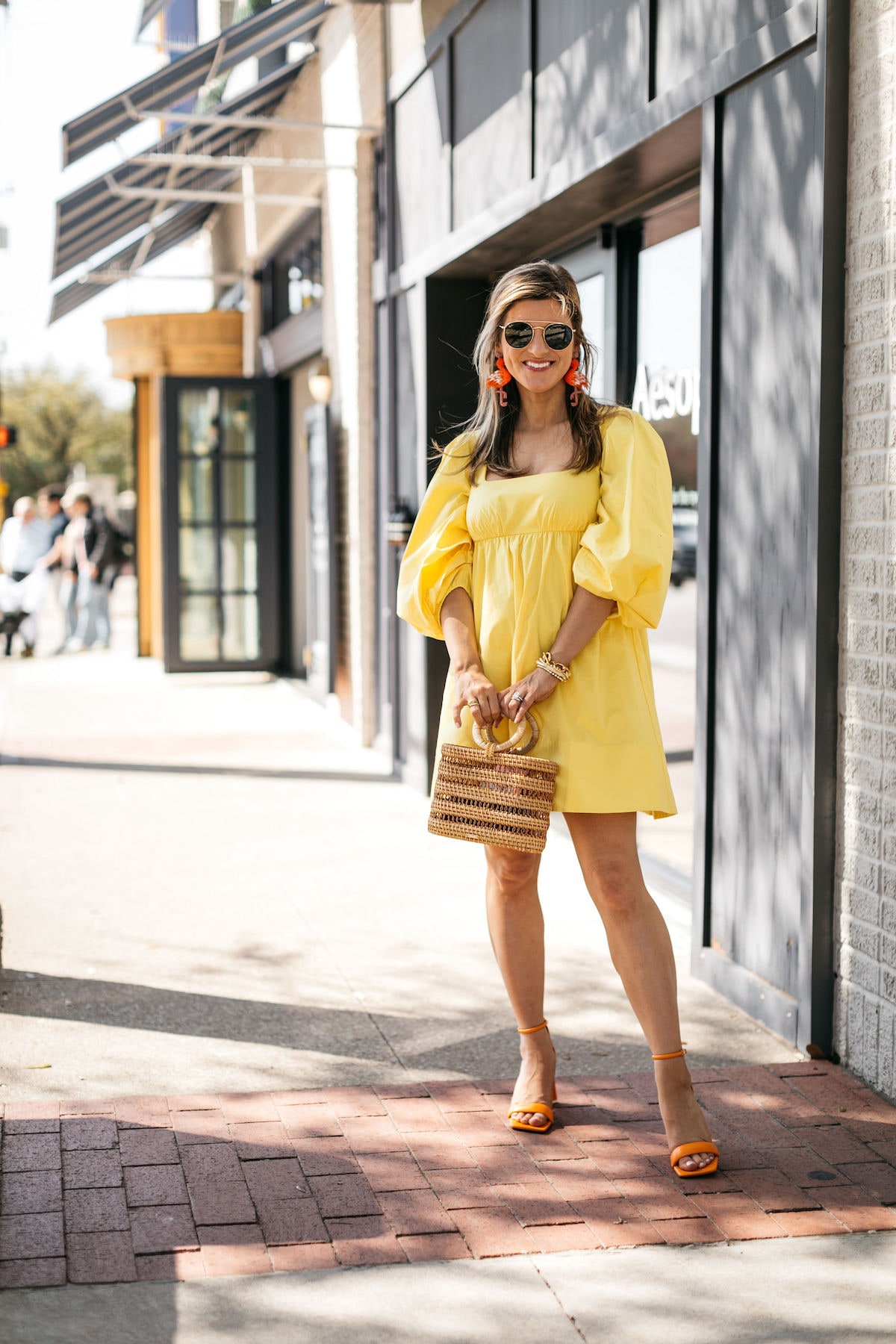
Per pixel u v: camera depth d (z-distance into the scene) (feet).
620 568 9.62
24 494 156.15
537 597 10.01
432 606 10.69
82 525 52.80
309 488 37.58
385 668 28.60
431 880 18.54
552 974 14.52
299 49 33.14
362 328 28.43
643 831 19.80
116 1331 7.98
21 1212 9.31
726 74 13.19
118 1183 9.71
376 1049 12.43
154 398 48.24
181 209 41.83
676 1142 10.07
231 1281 8.53
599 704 10.00
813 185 11.74
